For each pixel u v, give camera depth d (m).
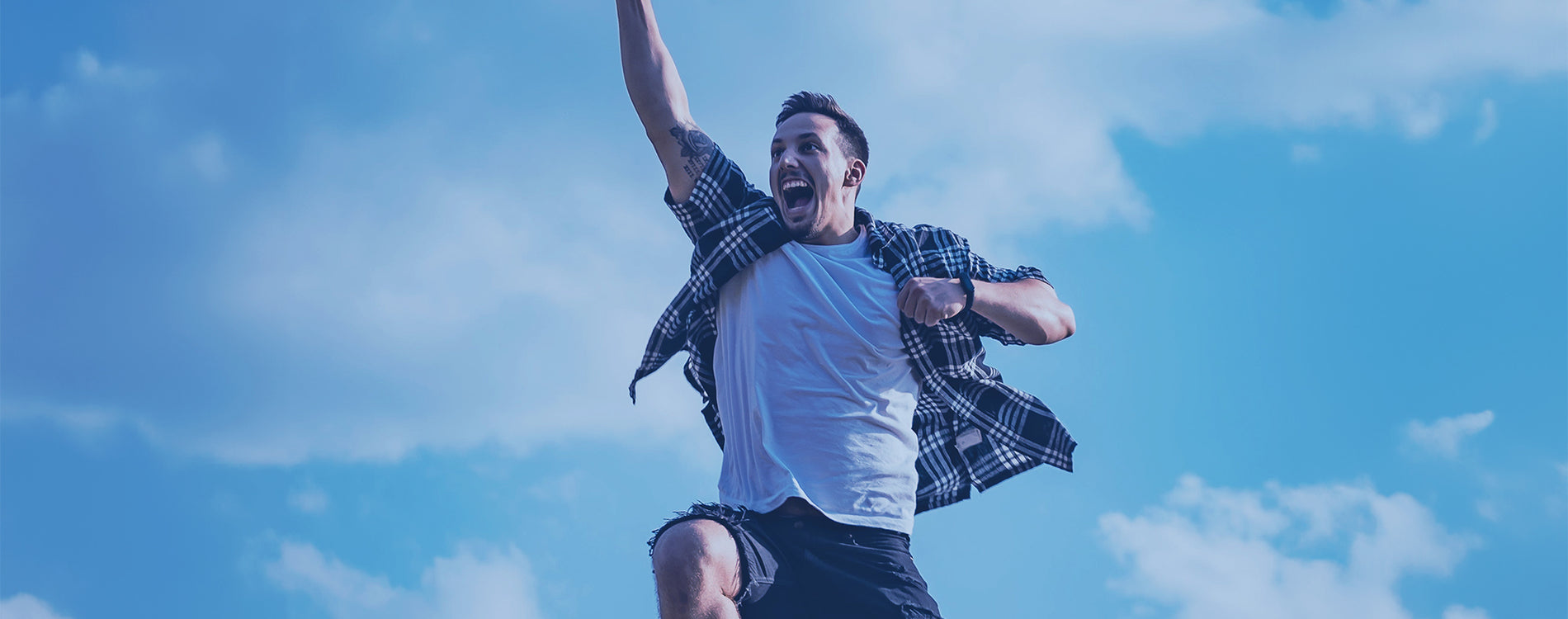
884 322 3.80
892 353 3.81
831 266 3.86
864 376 3.75
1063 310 3.96
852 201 4.03
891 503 3.69
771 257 3.87
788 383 3.70
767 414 3.68
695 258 3.88
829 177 3.89
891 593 3.61
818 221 3.90
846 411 3.69
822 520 3.61
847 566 3.61
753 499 3.63
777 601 3.58
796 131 3.94
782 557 3.59
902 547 3.69
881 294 3.85
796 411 3.67
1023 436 4.11
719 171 3.94
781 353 3.73
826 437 3.66
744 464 3.70
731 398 3.79
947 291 3.70
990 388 4.11
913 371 3.90
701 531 3.42
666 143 3.95
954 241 4.05
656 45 4.01
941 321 3.87
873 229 4.03
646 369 3.99
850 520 3.60
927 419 4.09
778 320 3.75
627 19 4.00
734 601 3.50
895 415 3.79
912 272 3.92
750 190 3.98
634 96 3.96
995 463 4.14
